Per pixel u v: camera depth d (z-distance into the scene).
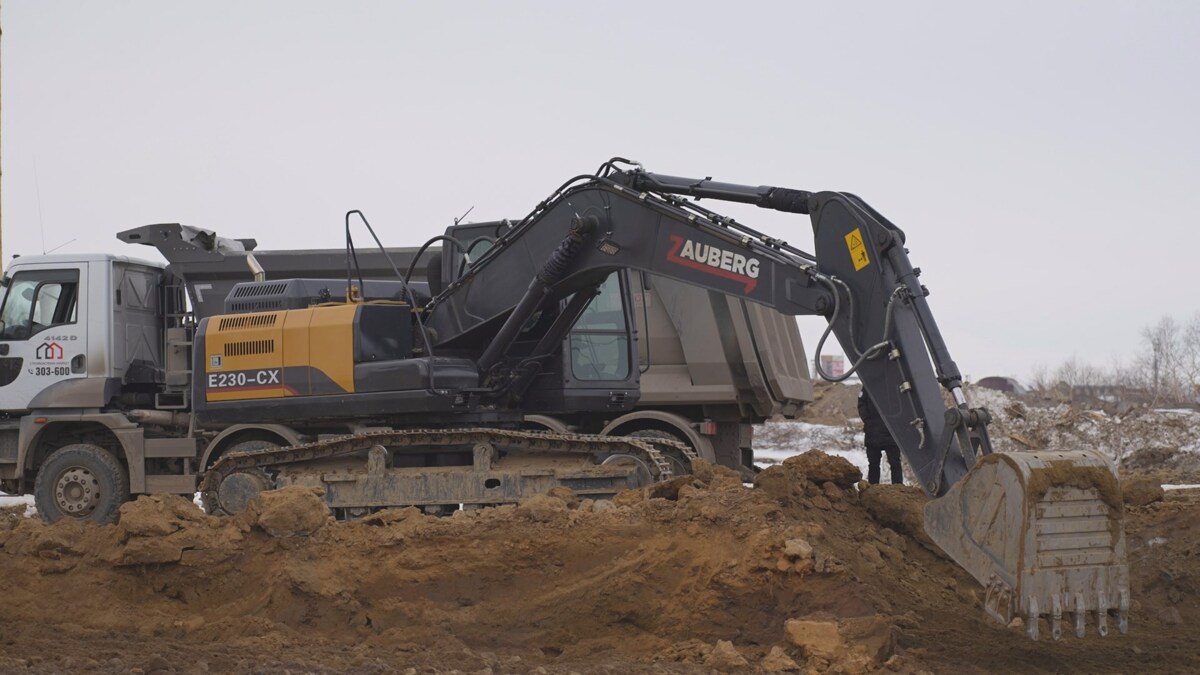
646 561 9.27
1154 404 41.03
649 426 15.77
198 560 9.98
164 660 7.96
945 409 8.60
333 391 12.56
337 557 9.85
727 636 8.67
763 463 27.06
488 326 12.50
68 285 15.22
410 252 18.00
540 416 15.66
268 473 12.77
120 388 15.24
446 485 12.18
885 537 11.10
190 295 16.33
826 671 7.64
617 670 7.81
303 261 18.06
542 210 11.88
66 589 9.99
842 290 9.24
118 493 14.74
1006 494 7.38
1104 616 7.39
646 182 10.86
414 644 8.77
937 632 9.02
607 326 14.74
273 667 7.78
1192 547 11.42
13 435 15.20
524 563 9.60
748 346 15.86
